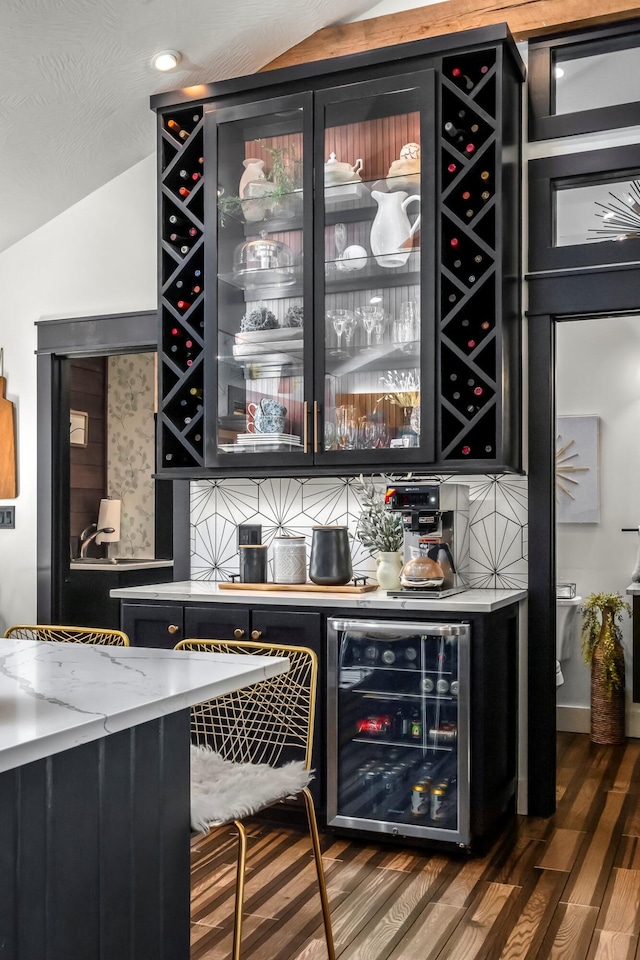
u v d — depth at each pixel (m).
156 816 1.56
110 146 4.03
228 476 3.71
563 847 3.19
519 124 3.62
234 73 3.90
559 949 2.40
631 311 3.51
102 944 1.42
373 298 3.47
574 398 5.22
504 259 3.32
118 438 6.88
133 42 3.41
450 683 3.10
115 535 6.60
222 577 4.10
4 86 3.39
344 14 3.79
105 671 1.70
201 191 3.81
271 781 1.90
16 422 4.46
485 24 3.63
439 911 2.63
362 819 3.17
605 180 3.61
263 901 2.70
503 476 3.66
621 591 5.09
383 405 3.45
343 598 3.26
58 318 4.39
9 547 4.44
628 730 4.90
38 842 1.29
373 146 3.48
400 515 3.59
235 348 3.70
